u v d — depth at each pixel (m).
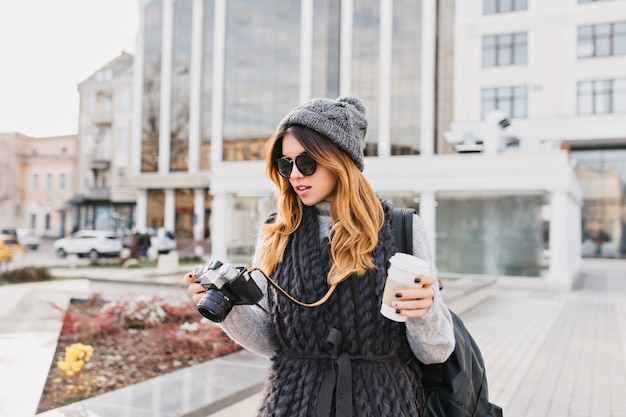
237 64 34.69
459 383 1.37
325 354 1.27
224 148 34.94
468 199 15.15
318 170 1.36
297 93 32.91
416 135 30.20
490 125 15.59
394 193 15.57
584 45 27.70
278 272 1.39
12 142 45.38
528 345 7.21
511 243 14.78
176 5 36.53
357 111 1.45
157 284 11.34
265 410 1.29
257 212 16.64
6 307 8.73
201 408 3.17
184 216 35.88
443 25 30.52
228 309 1.26
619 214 30.72
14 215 45.31
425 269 1.13
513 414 4.47
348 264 1.27
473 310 10.43
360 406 1.21
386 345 1.28
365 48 31.36
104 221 41.12
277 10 33.66
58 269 18.12
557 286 14.17
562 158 13.83
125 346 5.75
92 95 41.53
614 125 26.97
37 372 4.68
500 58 28.81
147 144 37.03
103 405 3.21
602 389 5.18
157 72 36.91
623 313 10.17
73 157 44.44
